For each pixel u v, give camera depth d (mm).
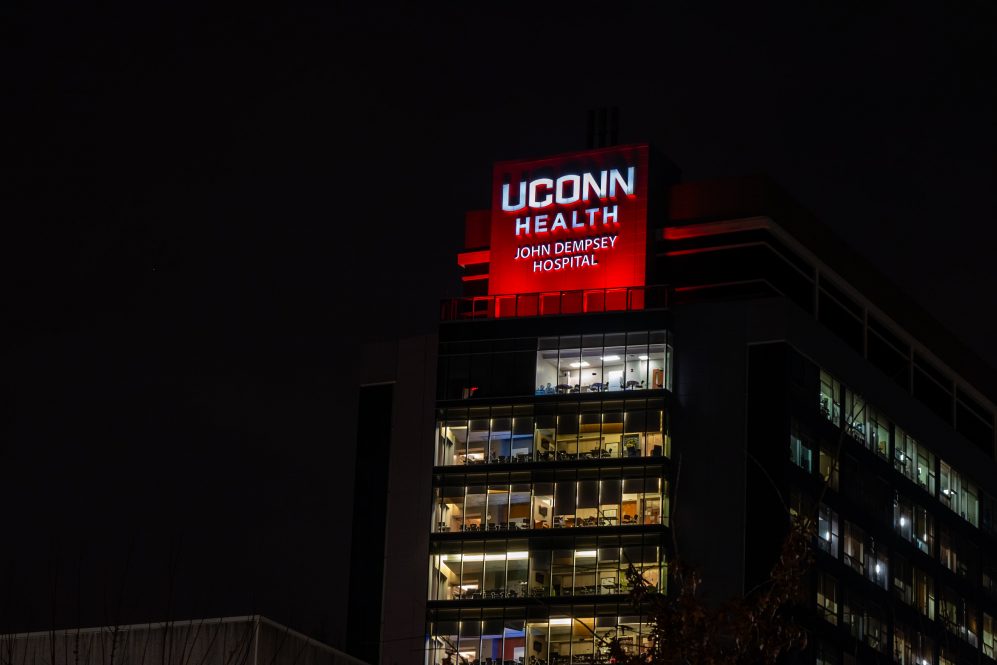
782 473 133375
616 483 136250
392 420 145125
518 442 139875
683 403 138375
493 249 148375
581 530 135750
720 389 137625
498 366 142625
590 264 144750
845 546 139125
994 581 164000
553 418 139625
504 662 133875
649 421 137250
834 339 143875
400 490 142250
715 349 139000
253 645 59719
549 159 149500
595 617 132625
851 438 143500
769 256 144125
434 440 142375
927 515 153375
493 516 138250
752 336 138500
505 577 136250
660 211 147125
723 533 132875
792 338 138625
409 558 139625
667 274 145250
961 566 157750
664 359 138750
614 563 134000
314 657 63219
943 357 166500
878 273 158375
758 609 41656
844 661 134750
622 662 44500
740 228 144625
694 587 42844
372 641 137875
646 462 136125
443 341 144750
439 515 139375
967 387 170500
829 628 133625
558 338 142000
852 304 154125
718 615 42031
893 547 146500
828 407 141500
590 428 138500
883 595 142875
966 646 156000
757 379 137000
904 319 161125
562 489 137375
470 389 142750
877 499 145625
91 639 59688
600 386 139500
